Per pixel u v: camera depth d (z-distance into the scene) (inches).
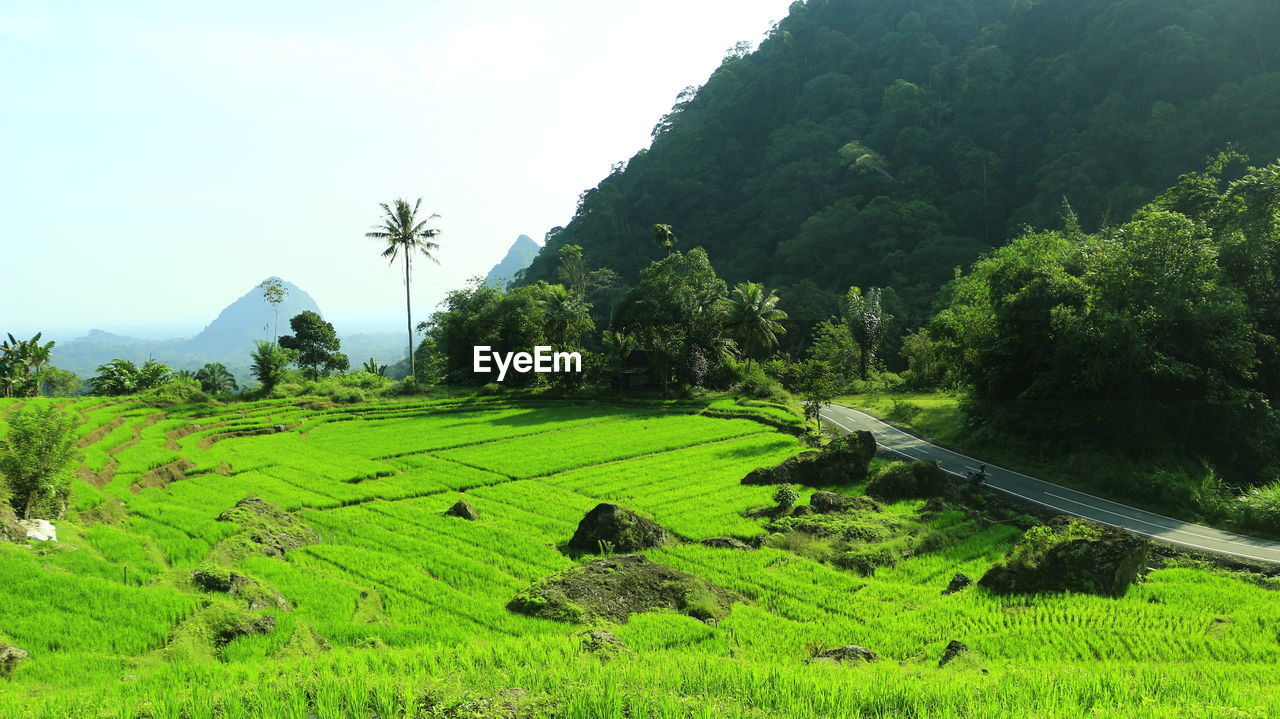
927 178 5152.6
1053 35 5187.0
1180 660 660.1
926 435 2079.2
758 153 6387.8
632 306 2999.5
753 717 396.8
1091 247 1905.8
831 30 6604.3
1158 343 1526.8
